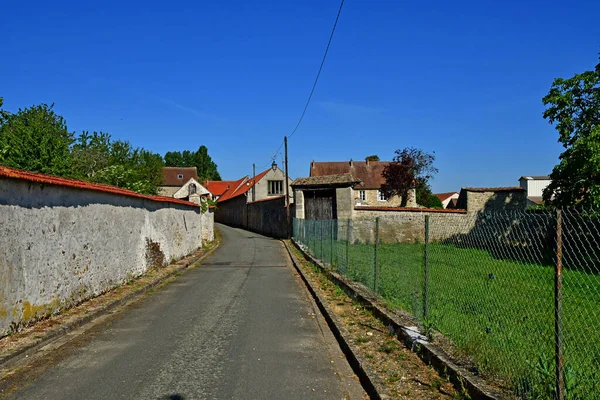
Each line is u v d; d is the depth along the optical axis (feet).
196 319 25.96
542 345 15.51
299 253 67.26
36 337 20.74
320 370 17.61
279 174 167.22
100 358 18.79
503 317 18.80
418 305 23.66
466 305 22.24
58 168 54.08
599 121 54.08
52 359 18.69
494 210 78.84
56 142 56.90
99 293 31.73
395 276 31.45
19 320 21.56
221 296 33.58
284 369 17.62
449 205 168.76
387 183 155.33
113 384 15.81
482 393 12.93
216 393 15.05
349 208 84.07
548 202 57.52
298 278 44.04
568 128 56.13
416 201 165.89
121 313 27.76
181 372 17.07
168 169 237.04
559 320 11.62
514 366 13.85
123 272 37.22
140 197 41.73
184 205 63.16
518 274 19.57
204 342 21.18
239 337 22.15
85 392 15.11
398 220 79.25
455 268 25.49
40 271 23.70
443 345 17.57
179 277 44.52
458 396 13.76
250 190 163.73
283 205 106.52
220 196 237.66
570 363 12.93
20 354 18.86
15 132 54.85
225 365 17.94
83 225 29.37
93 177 75.56
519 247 19.80
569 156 53.06
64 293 26.43
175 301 31.68
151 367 17.63
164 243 51.01
